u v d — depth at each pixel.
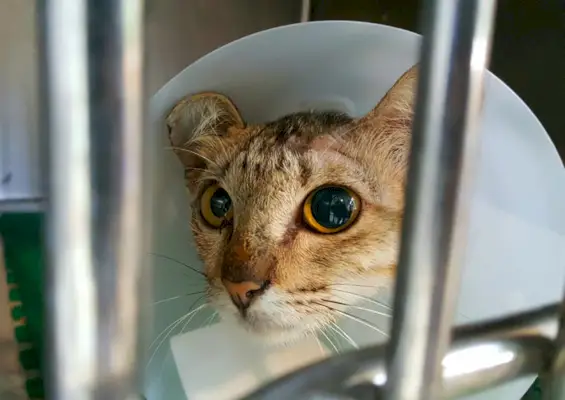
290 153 0.22
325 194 0.22
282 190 0.22
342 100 0.23
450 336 0.11
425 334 0.10
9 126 0.23
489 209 0.20
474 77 0.09
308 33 0.20
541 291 0.20
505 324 0.13
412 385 0.11
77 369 0.09
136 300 0.09
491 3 0.09
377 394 0.11
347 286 0.22
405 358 0.11
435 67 0.09
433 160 0.10
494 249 0.20
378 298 0.22
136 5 0.08
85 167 0.08
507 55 0.25
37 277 0.23
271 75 0.21
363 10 0.29
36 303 0.22
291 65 0.21
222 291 0.22
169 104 0.21
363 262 0.22
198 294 0.23
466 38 0.09
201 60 0.20
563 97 0.25
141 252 0.09
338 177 0.22
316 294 0.21
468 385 0.12
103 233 0.08
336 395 0.12
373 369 0.12
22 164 0.23
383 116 0.22
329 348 0.22
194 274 0.23
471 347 0.12
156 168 0.21
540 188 0.20
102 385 0.09
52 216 0.08
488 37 0.09
